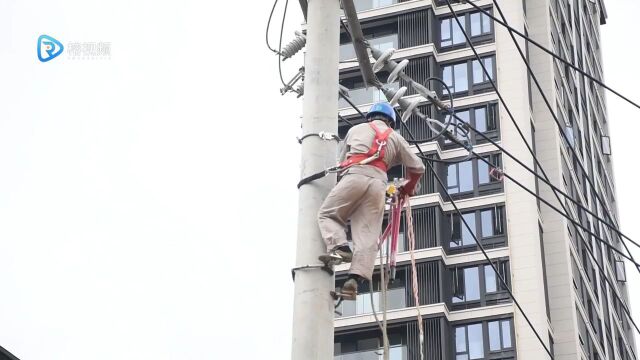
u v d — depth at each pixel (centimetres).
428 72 5834
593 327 6191
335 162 1026
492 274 5359
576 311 5741
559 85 6612
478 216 5550
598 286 6688
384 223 5100
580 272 6175
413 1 6022
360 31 1292
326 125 1034
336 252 978
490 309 5266
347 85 5828
